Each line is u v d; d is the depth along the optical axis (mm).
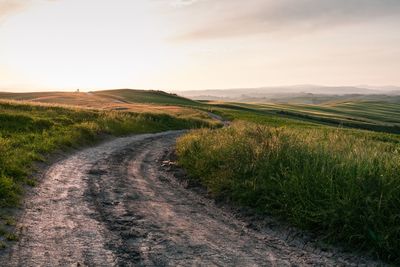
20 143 15602
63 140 18000
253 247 6836
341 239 7047
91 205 8906
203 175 12289
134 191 10727
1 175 9875
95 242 6578
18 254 5816
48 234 6801
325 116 125500
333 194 7746
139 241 6770
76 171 12891
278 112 113438
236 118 67500
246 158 11000
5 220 7242
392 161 8344
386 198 7129
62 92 132250
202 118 61844
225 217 8711
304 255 6555
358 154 9352
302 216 7777
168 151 20250
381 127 97438
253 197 9266
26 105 32219
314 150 10469
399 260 6289
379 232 6641
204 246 6723
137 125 35031
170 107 80062
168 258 6078
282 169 9672
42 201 8883
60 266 5531
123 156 17578
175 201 9977
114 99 106688
